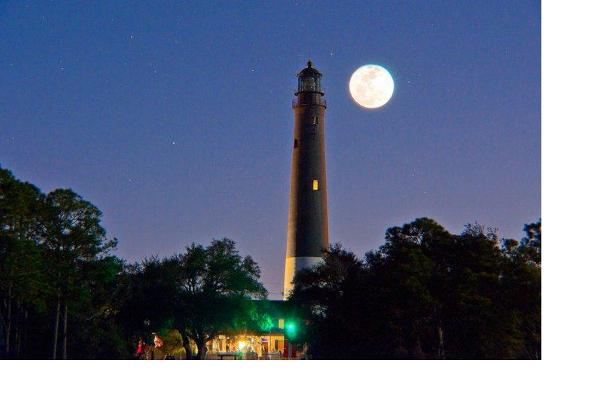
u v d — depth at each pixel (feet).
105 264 256.93
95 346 264.72
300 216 406.21
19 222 238.27
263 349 367.04
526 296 198.49
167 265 314.76
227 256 320.70
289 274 401.29
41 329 258.16
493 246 210.38
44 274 242.37
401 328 199.93
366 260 222.69
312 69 421.59
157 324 305.94
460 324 199.72
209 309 309.83
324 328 217.97
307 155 411.75
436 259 211.20
